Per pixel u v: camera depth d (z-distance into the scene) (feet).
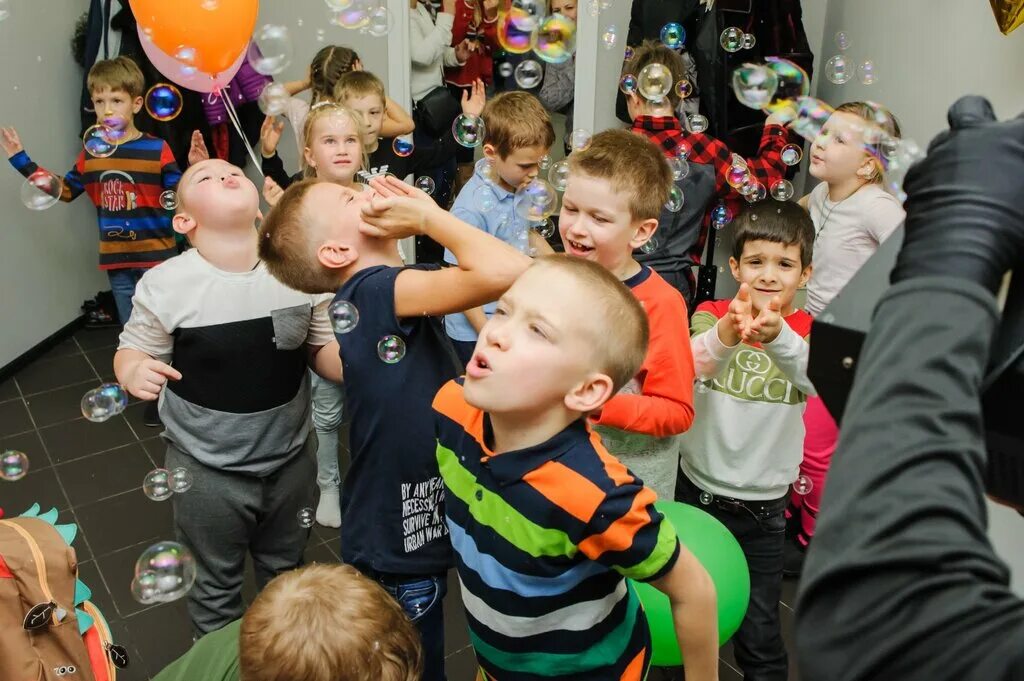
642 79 8.76
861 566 1.35
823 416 6.89
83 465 9.02
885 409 1.45
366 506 3.91
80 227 12.78
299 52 12.70
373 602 3.00
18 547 3.79
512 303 2.93
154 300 4.83
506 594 3.06
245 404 5.02
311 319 5.22
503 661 3.26
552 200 7.16
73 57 12.40
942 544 1.30
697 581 3.01
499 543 3.03
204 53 7.07
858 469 1.44
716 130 10.00
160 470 5.29
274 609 2.93
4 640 3.65
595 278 2.96
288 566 5.70
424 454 3.78
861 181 7.52
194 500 5.06
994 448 1.68
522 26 8.84
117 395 5.80
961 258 1.49
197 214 4.87
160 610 6.76
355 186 7.55
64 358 11.90
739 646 5.56
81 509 8.20
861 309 1.82
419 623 4.04
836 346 1.83
